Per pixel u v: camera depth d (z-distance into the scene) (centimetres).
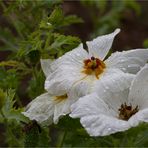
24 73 59
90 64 51
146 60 51
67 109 50
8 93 53
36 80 58
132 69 51
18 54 57
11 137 60
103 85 49
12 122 56
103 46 53
